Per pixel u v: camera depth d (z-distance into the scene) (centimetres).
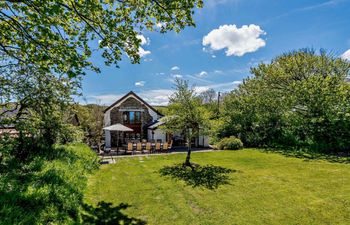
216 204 680
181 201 706
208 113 1207
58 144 1145
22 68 726
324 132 1636
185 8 414
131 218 587
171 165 1264
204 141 2145
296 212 617
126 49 489
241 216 598
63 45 394
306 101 1720
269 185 860
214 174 1041
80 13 419
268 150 1788
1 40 471
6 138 645
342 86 1545
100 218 582
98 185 870
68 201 553
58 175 649
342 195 734
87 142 2050
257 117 2053
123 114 2355
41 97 875
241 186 855
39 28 349
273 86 2108
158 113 2508
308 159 1373
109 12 418
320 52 1870
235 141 1916
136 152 1817
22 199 453
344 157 1415
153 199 723
